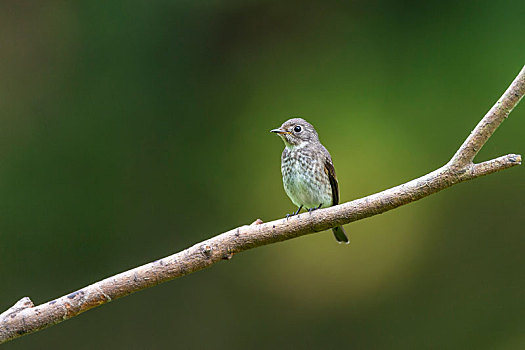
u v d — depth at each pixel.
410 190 5.00
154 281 4.96
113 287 4.91
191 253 5.01
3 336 4.76
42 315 4.80
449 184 4.93
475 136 4.82
